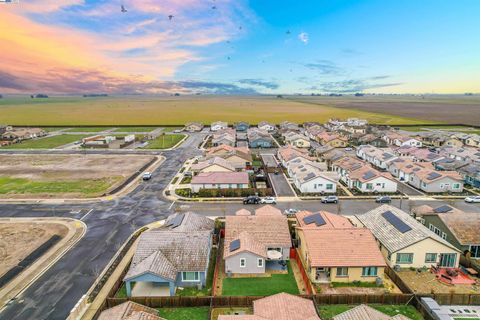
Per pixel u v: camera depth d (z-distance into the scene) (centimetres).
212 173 7256
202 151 11162
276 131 15762
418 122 18888
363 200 6366
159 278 3316
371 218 4650
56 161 9650
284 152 9606
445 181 6800
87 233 4859
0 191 6812
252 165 9200
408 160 8319
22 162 9512
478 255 4041
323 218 4353
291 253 4100
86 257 4156
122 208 5900
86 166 9025
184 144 12562
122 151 11175
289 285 3569
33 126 17200
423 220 4794
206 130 16575
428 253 3838
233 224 4228
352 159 8319
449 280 3594
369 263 3525
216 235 4609
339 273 3566
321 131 13762
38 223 5219
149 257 3519
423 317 3030
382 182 6825
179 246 3672
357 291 3453
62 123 18712
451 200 6350
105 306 3106
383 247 4047
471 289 3475
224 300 3167
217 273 3809
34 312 3136
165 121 19900
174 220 4572
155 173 8319
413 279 3659
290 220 5112
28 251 4288
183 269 3475
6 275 3725
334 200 6162
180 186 7200
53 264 3988
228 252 3800
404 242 3866
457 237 4066
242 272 3781
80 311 3125
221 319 2683
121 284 3572
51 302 3278
